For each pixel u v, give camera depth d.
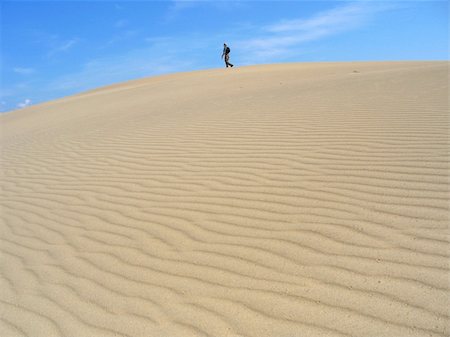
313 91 10.51
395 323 2.36
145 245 3.71
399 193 3.83
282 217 3.75
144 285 3.11
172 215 4.21
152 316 2.75
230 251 3.35
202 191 4.70
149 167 6.09
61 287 3.27
